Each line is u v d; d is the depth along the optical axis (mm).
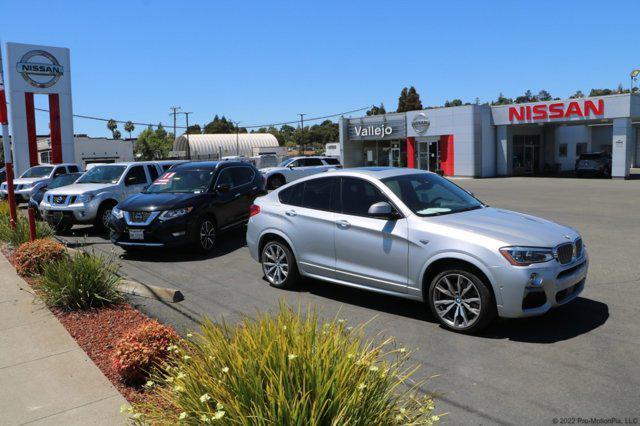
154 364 4109
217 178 10695
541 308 4973
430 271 5559
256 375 2775
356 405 2641
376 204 5789
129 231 9562
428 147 39281
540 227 5484
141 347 4156
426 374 4352
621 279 7113
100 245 11172
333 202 6531
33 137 28047
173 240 9461
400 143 42906
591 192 21734
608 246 9516
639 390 3955
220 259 9469
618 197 19203
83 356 4770
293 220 6875
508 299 4938
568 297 5242
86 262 6391
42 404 3902
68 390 4113
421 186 6352
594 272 7555
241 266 8805
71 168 21391
